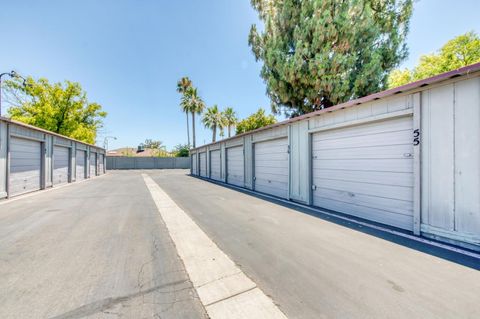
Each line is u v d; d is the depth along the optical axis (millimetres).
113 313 1739
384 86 9305
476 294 1964
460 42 13789
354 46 8727
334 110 5250
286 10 9414
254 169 9633
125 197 7789
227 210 5652
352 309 1766
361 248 3094
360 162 4840
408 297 1925
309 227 4141
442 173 3324
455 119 3170
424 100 3543
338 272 2406
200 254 2943
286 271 2445
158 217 4977
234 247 3184
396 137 4102
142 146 58188
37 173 9656
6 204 6562
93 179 15430
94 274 2393
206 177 16812
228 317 1689
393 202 4160
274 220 4664
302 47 8852
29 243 3363
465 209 3076
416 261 2660
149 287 2137
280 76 9641
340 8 8422
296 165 6809
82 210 5723
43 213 5387
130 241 3453
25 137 8539
